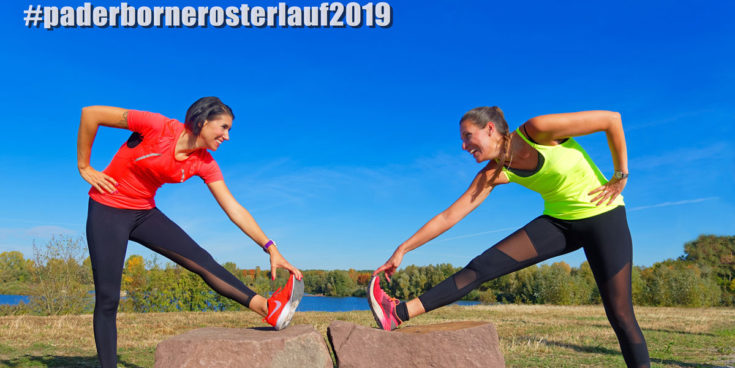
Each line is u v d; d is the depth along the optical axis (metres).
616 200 3.03
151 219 3.23
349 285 70.38
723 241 46.56
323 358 2.58
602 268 3.03
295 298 2.89
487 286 50.62
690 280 31.19
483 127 2.78
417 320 11.96
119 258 3.13
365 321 10.91
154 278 20.00
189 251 3.18
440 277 51.50
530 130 2.78
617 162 2.85
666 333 9.13
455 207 3.00
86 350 5.96
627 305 3.03
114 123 2.93
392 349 2.62
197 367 2.39
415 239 2.99
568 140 2.96
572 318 13.15
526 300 42.38
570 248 3.16
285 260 3.02
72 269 16.86
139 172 3.00
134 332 8.19
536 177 2.93
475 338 2.63
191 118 2.80
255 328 3.01
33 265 16.62
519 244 3.04
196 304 19.95
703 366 5.57
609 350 6.55
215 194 3.11
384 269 2.98
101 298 3.11
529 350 6.57
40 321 9.34
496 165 2.98
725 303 37.88
